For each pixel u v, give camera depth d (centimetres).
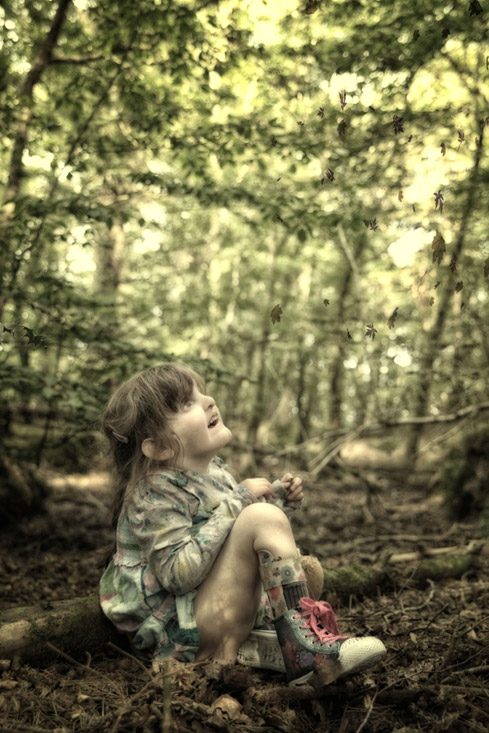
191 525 207
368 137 400
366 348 587
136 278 811
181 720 170
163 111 422
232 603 198
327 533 554
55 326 423
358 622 273
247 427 963
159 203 689
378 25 360
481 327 586
